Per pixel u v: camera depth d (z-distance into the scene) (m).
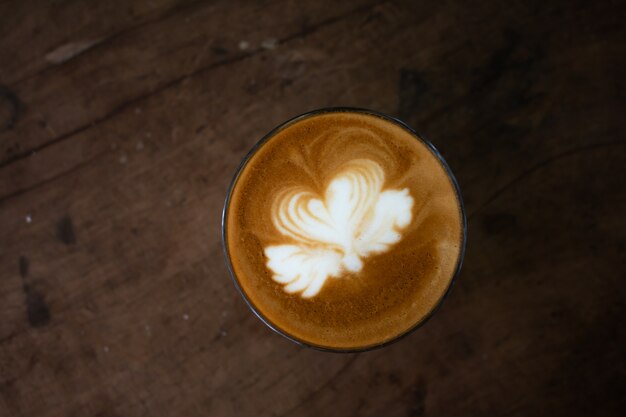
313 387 0.31
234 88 0.31
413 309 0.28
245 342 0.31
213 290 0.31
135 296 0.31
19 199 0.31
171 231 0.31
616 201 0.31
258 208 0.28
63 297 0.31
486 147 0.31
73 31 0.31
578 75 0.31
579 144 0.31
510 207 0.31
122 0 0.31
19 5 0.31
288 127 0.28
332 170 0.28
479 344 0.31
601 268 0.31
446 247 0.28
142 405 0.31
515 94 0.31
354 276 0.28
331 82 0.31
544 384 0.31
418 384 0.31
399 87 0.31
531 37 0.31
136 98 0.31
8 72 0.31
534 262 0.31
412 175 0.28
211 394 0.31
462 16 0.31
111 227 0.31
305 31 0.31
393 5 0.31
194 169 0.31
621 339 0.30
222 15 0.31
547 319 0.31
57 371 0.31
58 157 0.31
